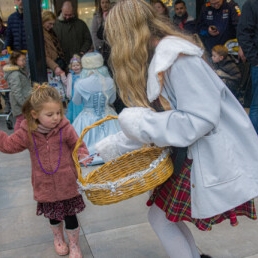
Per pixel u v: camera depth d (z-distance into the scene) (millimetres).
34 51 4734
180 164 1886
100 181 1899
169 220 1962
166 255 2680
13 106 5406
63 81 5996
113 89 4629
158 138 1712
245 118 1869
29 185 4027
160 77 1713
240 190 1777
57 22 6594
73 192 2561
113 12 1820
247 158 1852
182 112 1711
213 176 1771
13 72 5336
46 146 2518
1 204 3635
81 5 8203
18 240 3006
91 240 2920
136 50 1765
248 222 3014
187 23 6367
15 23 6156
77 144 1935
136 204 3416
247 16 4301
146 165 1977
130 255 2713
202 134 1698
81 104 4844
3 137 2547
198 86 1677
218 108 1691
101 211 3336
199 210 1791
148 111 1778
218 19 5824
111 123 4656
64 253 2764
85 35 6746
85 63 4547
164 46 1718
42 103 2385
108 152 2027
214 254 2654
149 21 1814
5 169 4527
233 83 5305
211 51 5629
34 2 4621
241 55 5461
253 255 2625
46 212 2592
